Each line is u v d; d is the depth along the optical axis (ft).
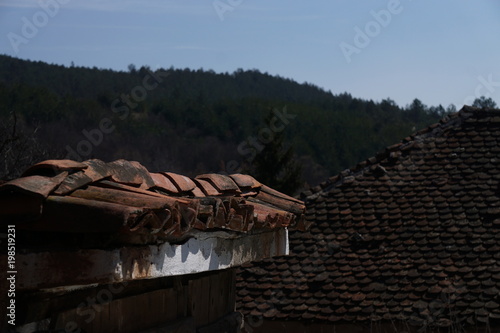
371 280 36.40
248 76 294.66
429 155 44.16
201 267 12.44
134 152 116.37
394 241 38.63
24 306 9.68
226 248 13.65
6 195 9.18
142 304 12.85
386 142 184.55
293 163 85.10
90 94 191.42
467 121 45.60
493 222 37.86
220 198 12.25
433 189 41.39
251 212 13.24
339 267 37.86
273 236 16.52
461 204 39.60
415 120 212.84
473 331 32.09
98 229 8.99
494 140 43.57
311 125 185.78
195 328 14.92
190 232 11.78
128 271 9.88
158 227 9.64
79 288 10.71
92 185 10.39
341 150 176.14
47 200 9.19
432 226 38.81
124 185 11.05
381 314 34.04
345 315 34.58
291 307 35.78
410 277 35.78
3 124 43.80
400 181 42.93
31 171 9.87
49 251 9.22
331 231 40.81
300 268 38.50
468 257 36.01
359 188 43.55
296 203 18.10
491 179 40.81
